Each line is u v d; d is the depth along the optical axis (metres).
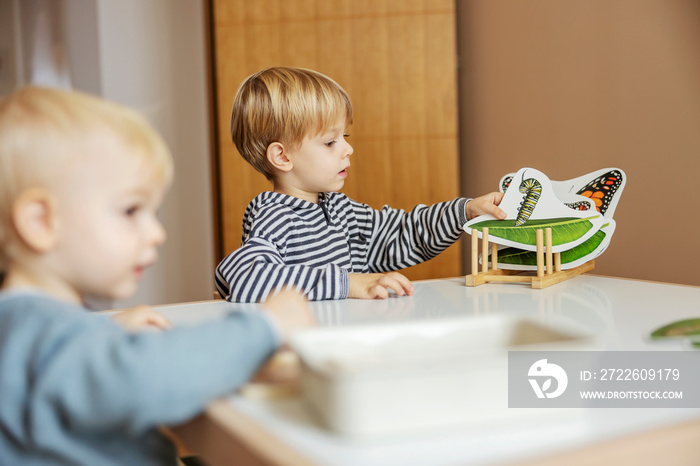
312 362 0.41
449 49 2.35
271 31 2.47
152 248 0.53
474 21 2.36
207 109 2.98
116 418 0.41
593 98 2.00
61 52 3.75
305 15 2.45
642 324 0.64
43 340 0.45
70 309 0.48
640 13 1.86
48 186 0.48
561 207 1.01
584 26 2.01
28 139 0.48
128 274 0.52
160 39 2.95
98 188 0.49
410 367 0.38
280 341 0.47
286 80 1.17
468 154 2.42
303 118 1.14
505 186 1.13
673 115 1.79
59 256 0.50
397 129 2.41
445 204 1.18
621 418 0.40
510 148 2.27
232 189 2.53
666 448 0.37
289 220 1.11
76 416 0.42
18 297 0.49
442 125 2.37
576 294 0.85
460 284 0.99
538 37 2.15
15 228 0.49
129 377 0.40
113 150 0.50
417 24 2.37
